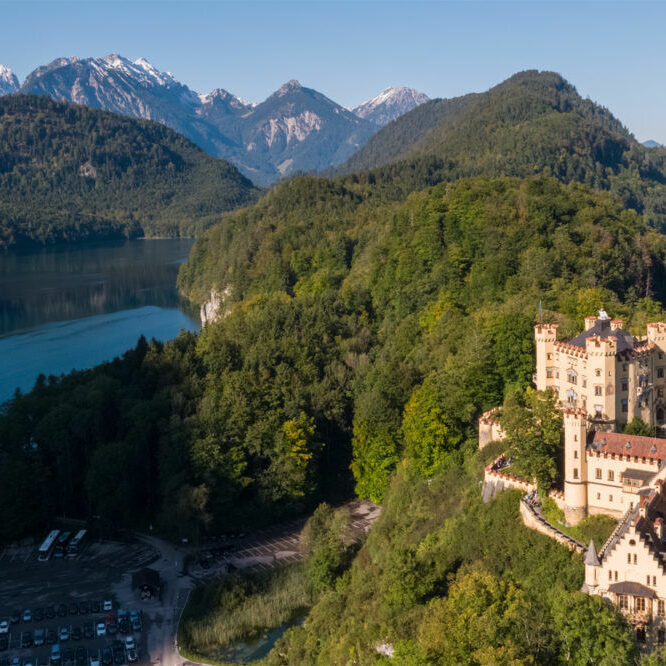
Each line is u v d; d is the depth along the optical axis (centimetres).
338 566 18500
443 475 18950
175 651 16125
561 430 15025
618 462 13625
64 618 17250
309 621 16612
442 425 19575
